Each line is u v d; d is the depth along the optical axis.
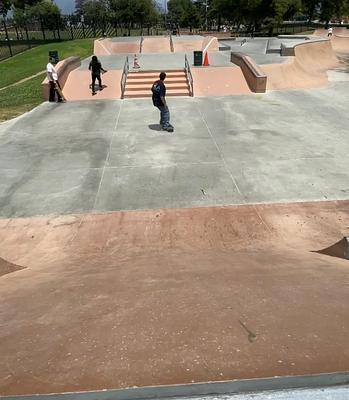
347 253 4.90
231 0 53.59
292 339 2.13
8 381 1.87
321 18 66.25
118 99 15.59
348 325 2.34
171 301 3.00
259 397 1.61
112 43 30.20
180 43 30.95
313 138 10.89
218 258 4.97
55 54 19.61
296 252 5.43
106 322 2.62
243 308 2.71
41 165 9.36
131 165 9.24
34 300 3.49
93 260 5.47
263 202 7.46
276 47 27.69
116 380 1.78
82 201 7.63
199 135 11.23
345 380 1.69
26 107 14.94
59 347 2.26
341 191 7.82
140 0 51.44
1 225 6.86
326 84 19.19
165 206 7.39
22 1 51.88
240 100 15.27
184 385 1.68
